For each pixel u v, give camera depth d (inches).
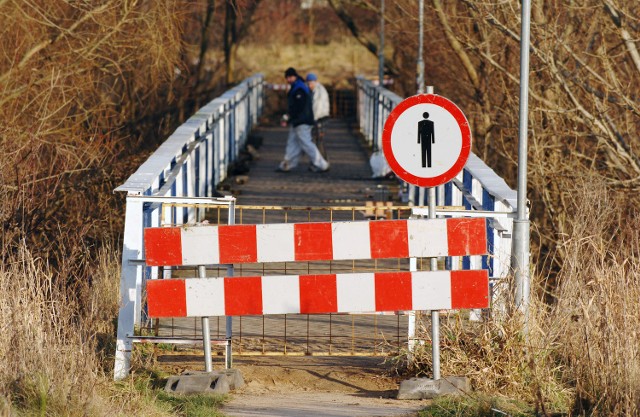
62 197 1857.8
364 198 2491.4
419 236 1026.1
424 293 1029.8
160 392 1025.5
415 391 1031.0
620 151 2201.0
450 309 1034.1
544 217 2491.4
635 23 2183.8
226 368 1091.9
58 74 2219.5
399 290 1030.4
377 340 1263.5
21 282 1023.6
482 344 1058.1
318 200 2439.7
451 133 1029.8
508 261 1139.9
